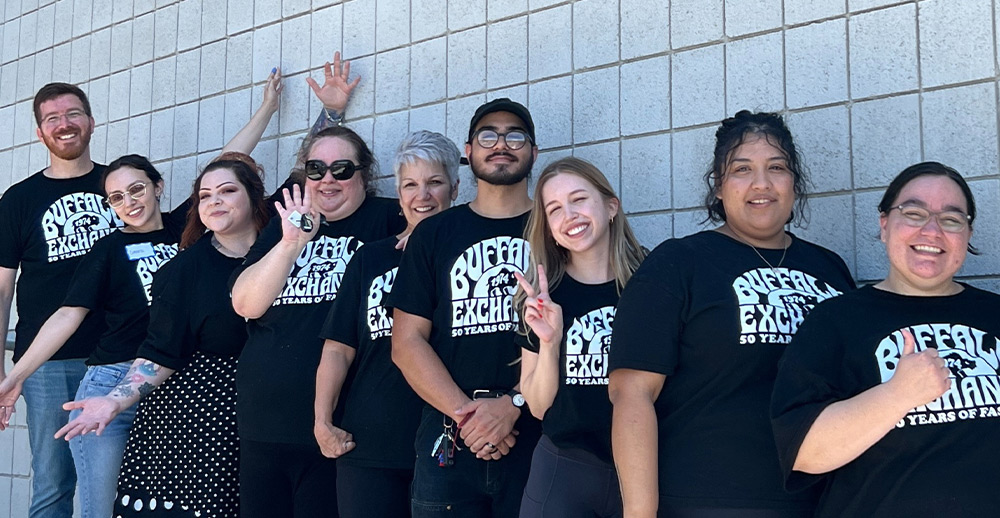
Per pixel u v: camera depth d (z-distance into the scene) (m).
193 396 3.46
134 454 3.50
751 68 3.19
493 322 2.88
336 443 3.10
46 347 3.87
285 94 4.52
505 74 3.80
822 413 2.09
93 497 3.81
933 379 1.94
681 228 3.31
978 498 2.04
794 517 2.25
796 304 2.37
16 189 4.47
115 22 5.33
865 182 2.95
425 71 4.04
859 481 2.14
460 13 3.94
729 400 2.30
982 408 2.09
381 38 4.20
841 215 2.99
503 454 2.83
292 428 3.26
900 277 2.28
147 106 5.13
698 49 3.31
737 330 2.30
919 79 2.87
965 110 2.78
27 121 5.75
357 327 3.21
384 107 4.18
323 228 3.54
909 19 2.89
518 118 3.06
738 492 2.24
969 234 2.27
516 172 3.02
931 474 2.06
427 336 3.00
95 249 3.99
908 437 2.09
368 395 3.12
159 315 3.55
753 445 2.26
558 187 2.70
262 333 3.40
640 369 2.32
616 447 2.32
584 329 2.65
